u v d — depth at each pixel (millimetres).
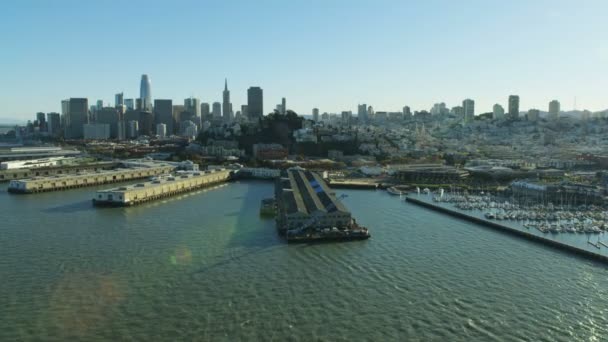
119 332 113500
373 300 133250
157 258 166500
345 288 141500
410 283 146250
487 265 164875
